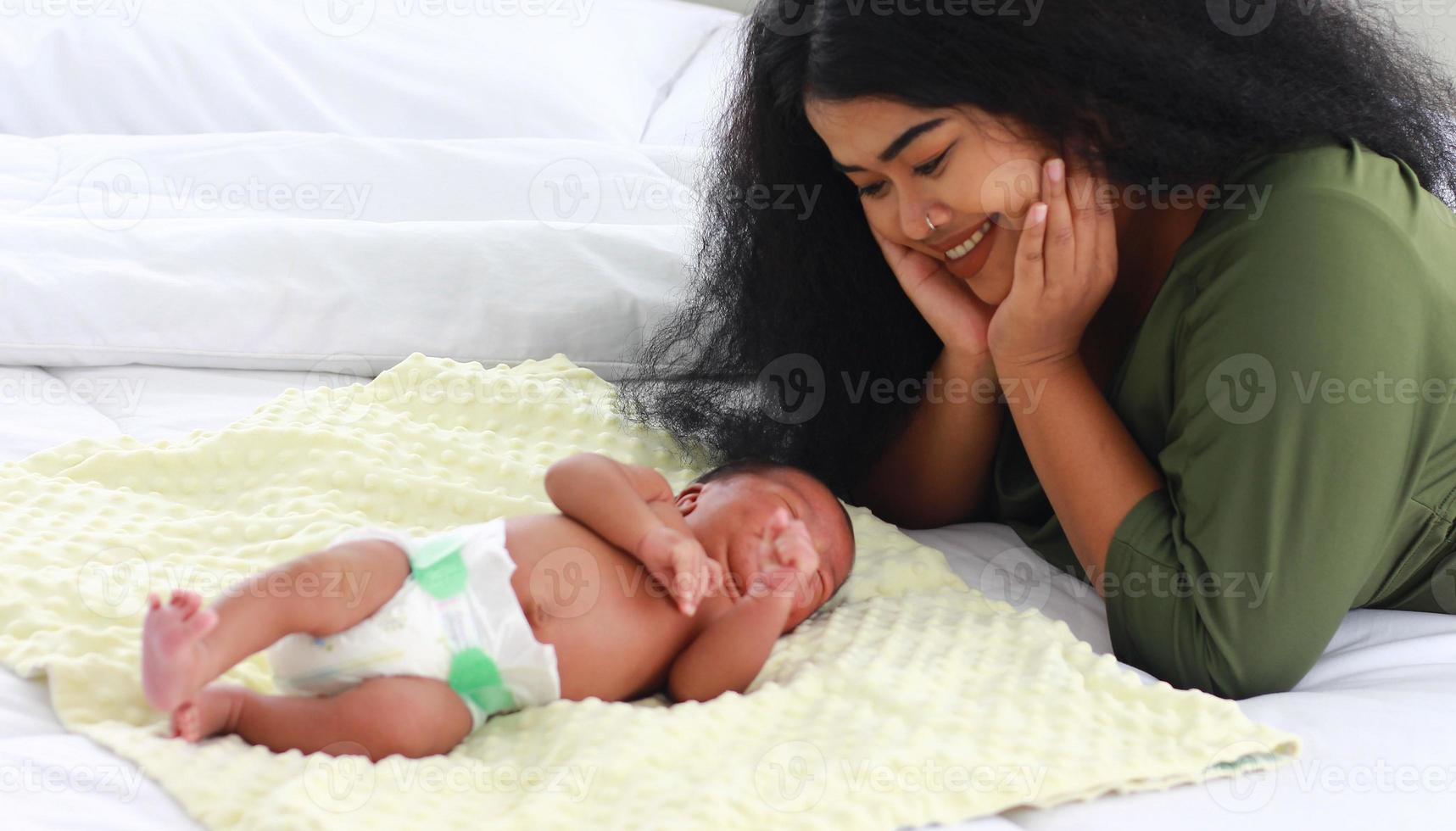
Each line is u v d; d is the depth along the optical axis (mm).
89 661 961
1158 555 1118
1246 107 1114
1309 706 1040
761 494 1182
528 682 988
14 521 1167
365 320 1619
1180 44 1099
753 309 1468
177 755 872
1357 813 897
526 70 2322
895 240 1218
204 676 846
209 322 1586
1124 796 924
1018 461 1418
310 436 1321
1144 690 1017
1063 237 1104
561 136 2287
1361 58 1214
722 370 1546
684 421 1494
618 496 1062
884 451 1450
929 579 1251
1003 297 1207
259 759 877
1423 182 1252
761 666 1057
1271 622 1057
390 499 1262
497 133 2271
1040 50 1060
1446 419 1097
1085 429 1180
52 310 1550
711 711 965
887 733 944
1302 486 1035
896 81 1049
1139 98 1096
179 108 2234
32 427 1411
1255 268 1057
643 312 1683
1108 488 1165
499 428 1458
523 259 1693
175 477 1290
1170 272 1144
